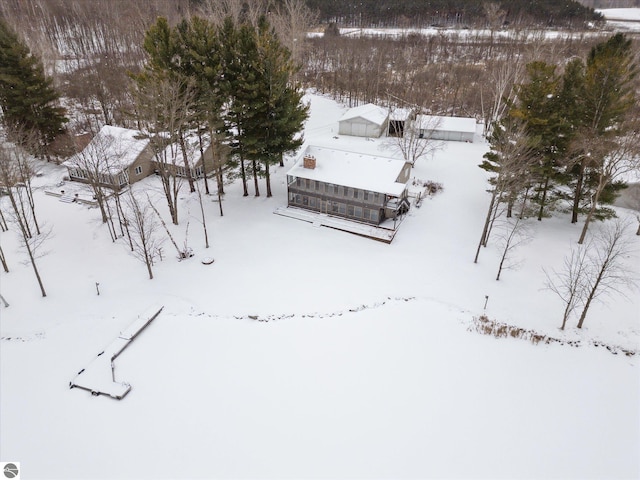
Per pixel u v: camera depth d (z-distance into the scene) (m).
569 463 20.80
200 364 26.48
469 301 31.52
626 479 20.08
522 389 24.89
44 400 24.31
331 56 101.56
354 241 38.34
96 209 43.31
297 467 20.62
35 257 35.31
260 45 37.56
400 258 35.91
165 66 37.16
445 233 39.09
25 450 21.59
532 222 40.47
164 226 36.59
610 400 24.23
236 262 35.66
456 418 23.09
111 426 22.73
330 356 27.00
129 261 35.91
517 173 34.03
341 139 62.94
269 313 30.44
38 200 45.44
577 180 38.69
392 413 23.34
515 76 60.12
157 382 25.28
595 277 31.81
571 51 91.44
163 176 38.38
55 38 95.19
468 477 20.12
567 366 26.52
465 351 27.48
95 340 28.44
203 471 20.48
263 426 22.64
